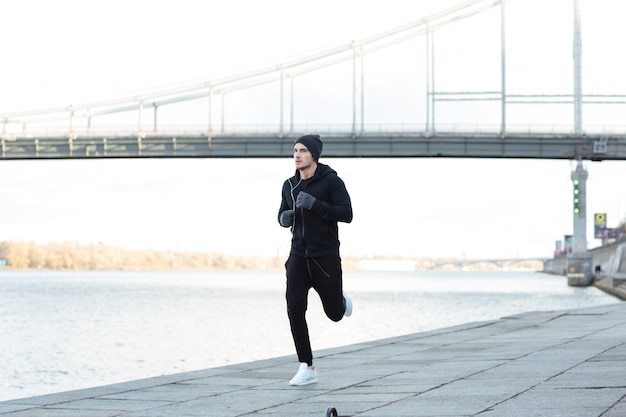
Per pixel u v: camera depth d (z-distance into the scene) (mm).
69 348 33219
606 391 7613
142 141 92250
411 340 14234
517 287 139875
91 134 92438
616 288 82125
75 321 51844
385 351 12469
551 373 9109
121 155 92938
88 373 24922
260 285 156750
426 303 74250
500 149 89688
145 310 65125
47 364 27344
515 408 6871
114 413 7195
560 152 90688
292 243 8703
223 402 7781
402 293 107312
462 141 89188
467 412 6789
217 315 57469
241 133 91188
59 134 92875
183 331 41875
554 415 6477
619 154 90438
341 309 8836
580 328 16219
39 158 93938
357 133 89000
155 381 9266
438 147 89188
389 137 89000
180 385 8984
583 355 10906
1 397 20062
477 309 62000
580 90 94875
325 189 8609
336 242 8656
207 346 32656
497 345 13039
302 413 7066
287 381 9258
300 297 8695
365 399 7750
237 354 29234
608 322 17531
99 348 32938
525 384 8312
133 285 149750
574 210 105812
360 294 102625
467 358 11188
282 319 52312
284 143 91312
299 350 8852
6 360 28672
